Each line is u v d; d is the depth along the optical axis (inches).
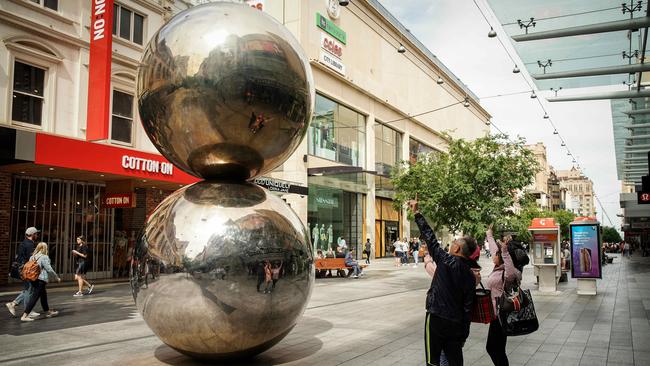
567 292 554.9
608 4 379.9
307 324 322.0
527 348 255.6
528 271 965.2
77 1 602.5
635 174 1272.1
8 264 548.1
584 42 446.0
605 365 220.8
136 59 665.6
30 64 555.2
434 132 1627.7
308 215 995.9
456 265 157.5
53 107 571.2
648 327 319.6
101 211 669.9
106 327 310.0
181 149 201.0
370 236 1200.8
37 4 556.7
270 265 191.5
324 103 1060.5
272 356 230.1
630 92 546.0
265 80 187.0
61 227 620.1
